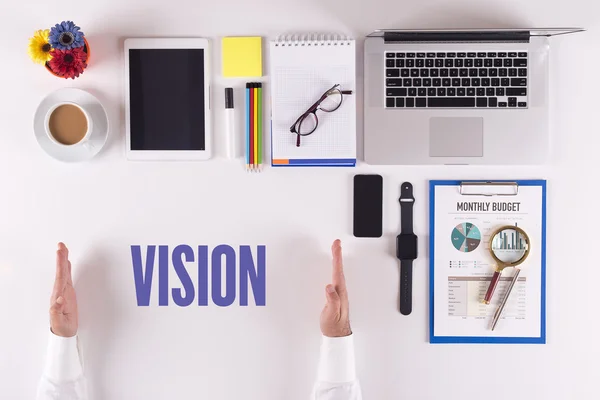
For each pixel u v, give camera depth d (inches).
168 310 47.8
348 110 45.6
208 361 47.8
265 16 47.0
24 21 47.3
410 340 47.5
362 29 46.9
